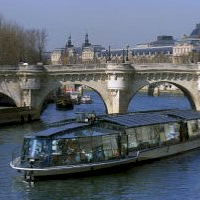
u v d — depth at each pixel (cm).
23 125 11212
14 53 17088
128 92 12450
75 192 5766
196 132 8500
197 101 12712
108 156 6594
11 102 15362
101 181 6188
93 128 6675
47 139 6178
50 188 5884
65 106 15675
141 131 7256
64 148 6241
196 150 8306
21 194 5678
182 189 5922
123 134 6881
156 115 8044
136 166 6994
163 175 6525
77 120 6912
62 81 12375
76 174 6262
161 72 12475
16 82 12325
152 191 5844
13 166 6103
